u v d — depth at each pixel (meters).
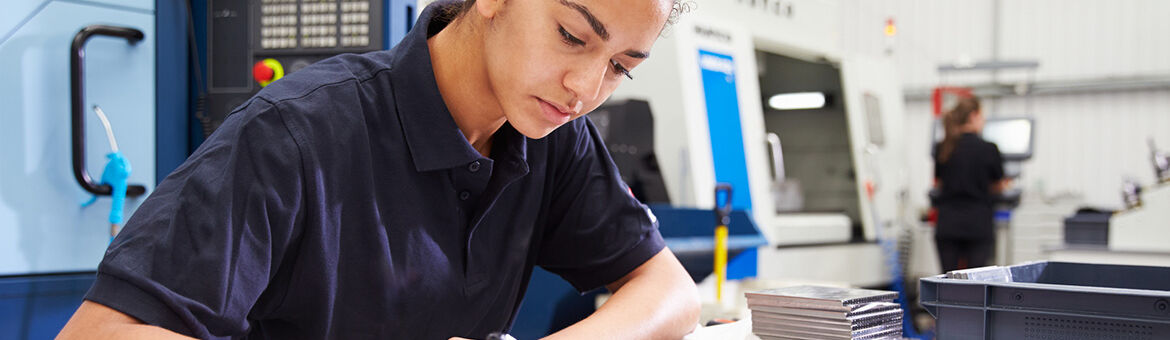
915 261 5.73
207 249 0.80
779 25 3.88
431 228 1.01
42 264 1.64
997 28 8.38
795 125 4.62
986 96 8.56
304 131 0.88
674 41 3.05
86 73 1.68
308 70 0.96
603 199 1.19
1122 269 1.17
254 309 0.95
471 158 0.98
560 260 1.25
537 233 1.18
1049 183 8.28
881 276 4.47
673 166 3.04
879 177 4.59
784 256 3.56
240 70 1.81
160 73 1.78
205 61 1.83
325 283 0.93
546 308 2.28
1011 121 6.53
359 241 0.95
